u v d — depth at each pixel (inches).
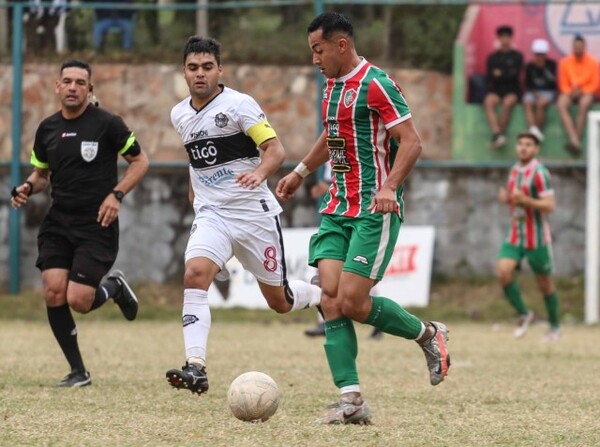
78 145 1063.6
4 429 796.6
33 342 1624.0
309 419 862.5
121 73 2361.0
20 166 2315.5
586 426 850.8
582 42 2246.6
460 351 1563.7
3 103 2353.6
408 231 2220.7
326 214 855.1
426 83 2304.4
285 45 2347.4
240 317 2142.0
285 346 1611.7
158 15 2374.5
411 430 813.9
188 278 920.3
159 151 2338.8
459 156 2284.7
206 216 951.6
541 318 2149.4
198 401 977.5
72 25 2367.1
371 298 850.8
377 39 2326.5
